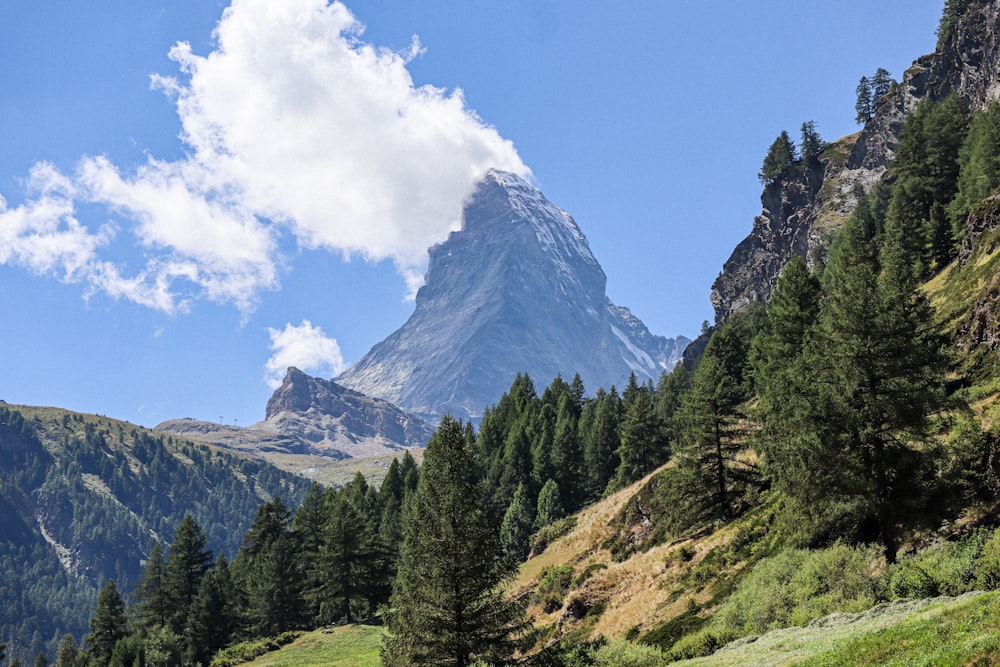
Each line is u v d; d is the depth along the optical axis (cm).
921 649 1558
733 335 8425
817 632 2367
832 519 3256
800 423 3038
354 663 5581
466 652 2947
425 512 3138
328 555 7975
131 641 8581
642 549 5759
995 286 4703
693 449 5228
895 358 2888
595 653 3195
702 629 3469
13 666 8444
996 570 2166
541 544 8438
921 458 2795
